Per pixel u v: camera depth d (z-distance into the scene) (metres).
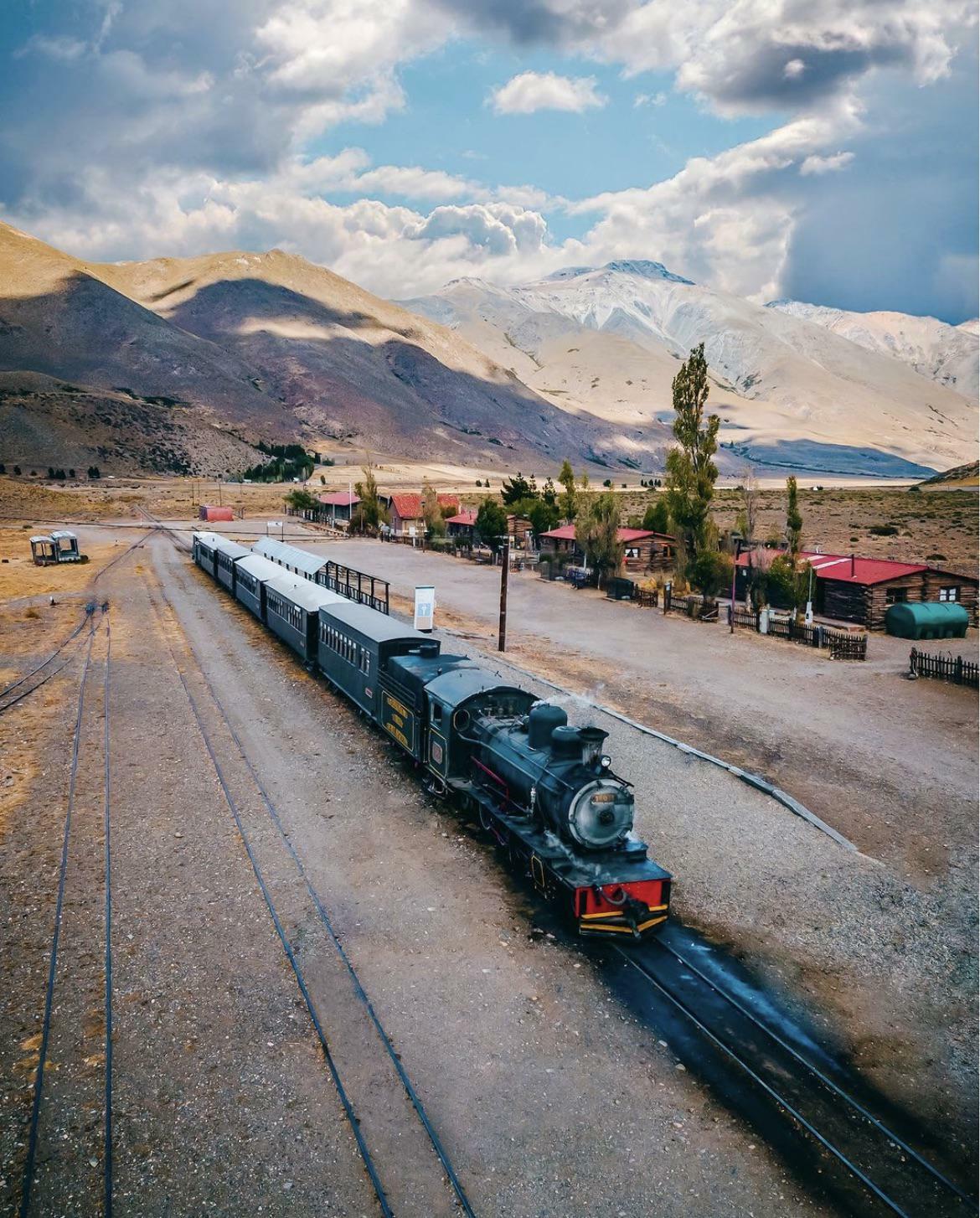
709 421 47.94
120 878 14.14
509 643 36.06
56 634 35.31
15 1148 8.44
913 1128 9.25
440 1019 10.68
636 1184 8.29
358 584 40.19
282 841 15.65
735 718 25.52
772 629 40.19
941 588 43.75
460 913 13.37
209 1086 9.35
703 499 48.38
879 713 26.83
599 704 26.27
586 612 45.91
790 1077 9.95
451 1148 8.60
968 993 11.98
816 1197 8.24
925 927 13.76
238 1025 10.41
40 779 18.52
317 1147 8.55
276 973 11.55
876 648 38.03
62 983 11.22
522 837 13.69
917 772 21.34
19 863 14.63
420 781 18.98
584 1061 10.06
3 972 11.47
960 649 38.09
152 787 18.12
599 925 12.43
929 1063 10.40
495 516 71.75
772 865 15.66
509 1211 7.86
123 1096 9.18
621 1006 11.17
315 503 118.12
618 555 53.97
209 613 41.53
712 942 12.93
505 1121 9.02
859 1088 9.87
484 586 54.97
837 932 13.48
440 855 15.38
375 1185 8.03
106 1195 7.85
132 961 11.74
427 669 18.84
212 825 16.30
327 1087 9.38
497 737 15.58
